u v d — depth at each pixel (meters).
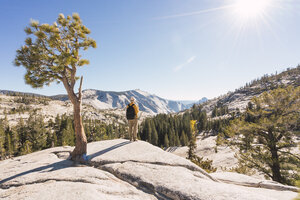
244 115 15.24
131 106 7.52
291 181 11.01
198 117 109.50
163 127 85.19
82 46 6.36
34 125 57.47
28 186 3.82
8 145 53.22
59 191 3.40
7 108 171.38
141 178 4.45
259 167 13.66
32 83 6.36
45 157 6.27
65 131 59.28
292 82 157.75
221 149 43.56
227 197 3.42
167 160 5.41
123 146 6.88
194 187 3.90
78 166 5.38
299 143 11.84
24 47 6.12
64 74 6.43
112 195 3.64
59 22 6.27
